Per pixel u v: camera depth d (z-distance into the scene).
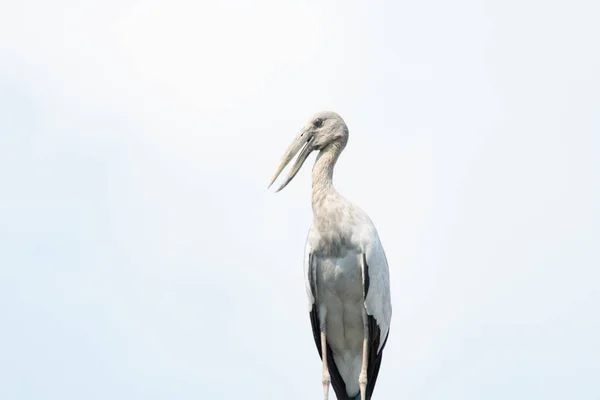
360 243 14.82
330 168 15.65
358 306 15.18
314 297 15.24
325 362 15.20
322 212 15.04
